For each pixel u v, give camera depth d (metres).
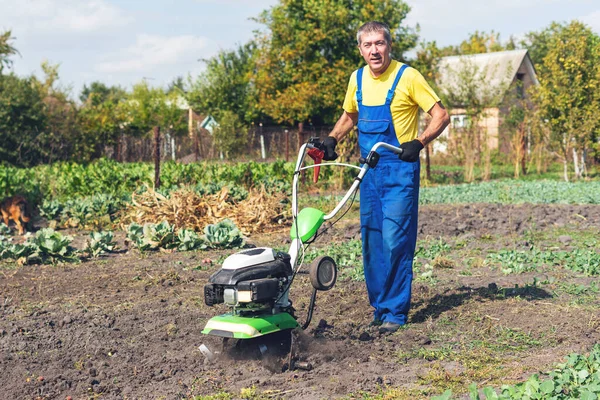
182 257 10.22
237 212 12.83
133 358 5.63
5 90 28.84
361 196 6.55
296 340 5.36
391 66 6.28
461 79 32.91
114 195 15.59
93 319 6.77
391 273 6.35
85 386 5.00
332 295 7.58
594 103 23.75
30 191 16.02
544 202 16.64
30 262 9.88
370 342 5.89
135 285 8.34
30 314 7.04
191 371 5.25
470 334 6.07
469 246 10.82
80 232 13.02
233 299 4.92
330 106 37.88
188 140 30.56
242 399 4.65
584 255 9.47
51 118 30.47
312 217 5.57
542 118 25.33
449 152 32.09
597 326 6.18
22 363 5.54
